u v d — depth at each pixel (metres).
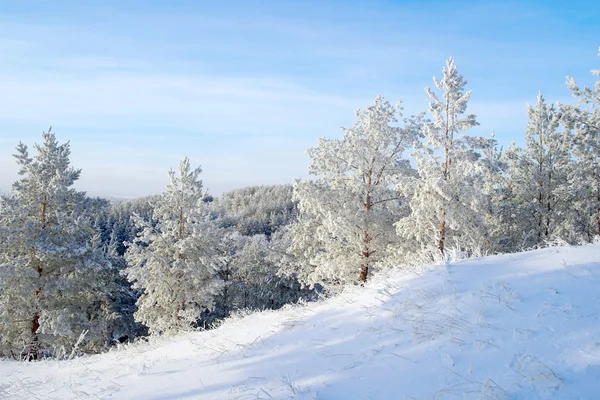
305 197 18.78
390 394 4.47
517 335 5.07
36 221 21.08
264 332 7.84
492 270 7.48
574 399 3.88
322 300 9.84
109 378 7.39
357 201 19.28
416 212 16.67
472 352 4.93
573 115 22.25
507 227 24.16
